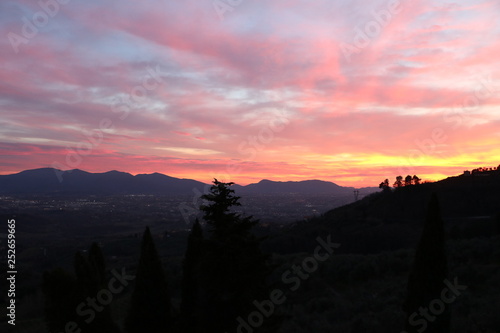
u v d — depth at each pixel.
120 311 21.94
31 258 61.47
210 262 12.59
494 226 44.81
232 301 12.48
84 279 12.54
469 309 18.03
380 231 62.50
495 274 22.88
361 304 20.89
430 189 81.88
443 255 13.52
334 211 97.31
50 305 12.58
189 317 13.76
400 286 23.52
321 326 18.06
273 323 12.92
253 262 12.55
